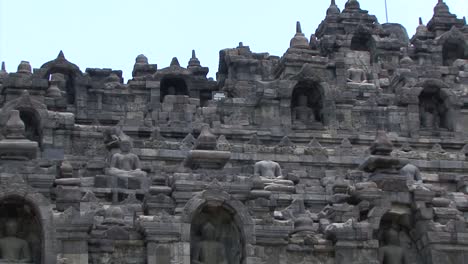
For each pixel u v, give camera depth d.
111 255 71.94
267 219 73.88
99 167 85.25
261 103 94.44
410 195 76.81
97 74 101.56
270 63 102.38
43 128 89.44
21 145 72.56
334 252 74.75
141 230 72.38
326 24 107.50
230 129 93.31
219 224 74.38
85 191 80.00
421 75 97.94
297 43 98.12
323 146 93.94
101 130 90.81
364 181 78.81
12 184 71.19
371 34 105.88
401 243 77.12
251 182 74.44
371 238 75.06
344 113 95.38
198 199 73.19
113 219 73.25
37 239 72.12
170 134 92.81
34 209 71.38
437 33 109.38
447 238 76.44
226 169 82.44
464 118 97.19
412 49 106.44
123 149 85.44
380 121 95.88
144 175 82.88
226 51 102.94
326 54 104.81
